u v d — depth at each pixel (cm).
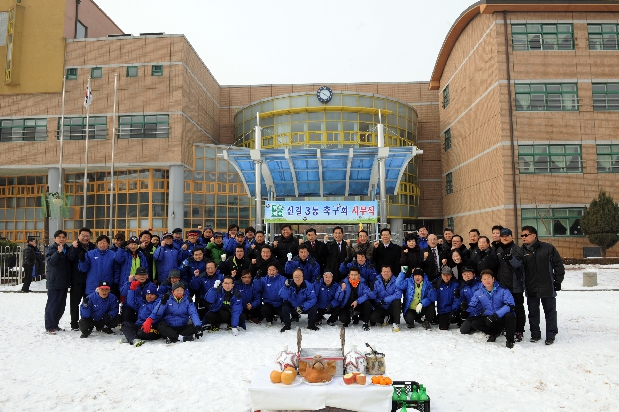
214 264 943
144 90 2947
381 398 413
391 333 896
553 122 2602
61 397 518
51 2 3042
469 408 477
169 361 675
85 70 2998
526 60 2641
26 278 1686
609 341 796
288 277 1002
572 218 2547
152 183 2938
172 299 834
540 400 502
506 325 769
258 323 1005
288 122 3078
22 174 3191
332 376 454
